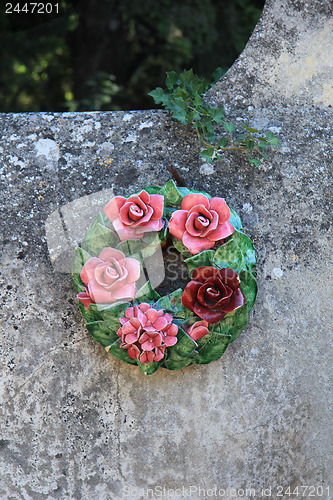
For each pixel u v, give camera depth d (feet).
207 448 4.94
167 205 4.95
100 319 4.86
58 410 4.93
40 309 4.97
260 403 4.96
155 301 4.89
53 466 4.93
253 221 5.08
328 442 5.04
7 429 4.94
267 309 5.01
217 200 4.85
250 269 4.93
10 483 4.95
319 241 5.10
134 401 4.93
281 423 4.98
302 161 5.18
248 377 4.96
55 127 5.21
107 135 5.18
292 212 5.11
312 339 5.02
